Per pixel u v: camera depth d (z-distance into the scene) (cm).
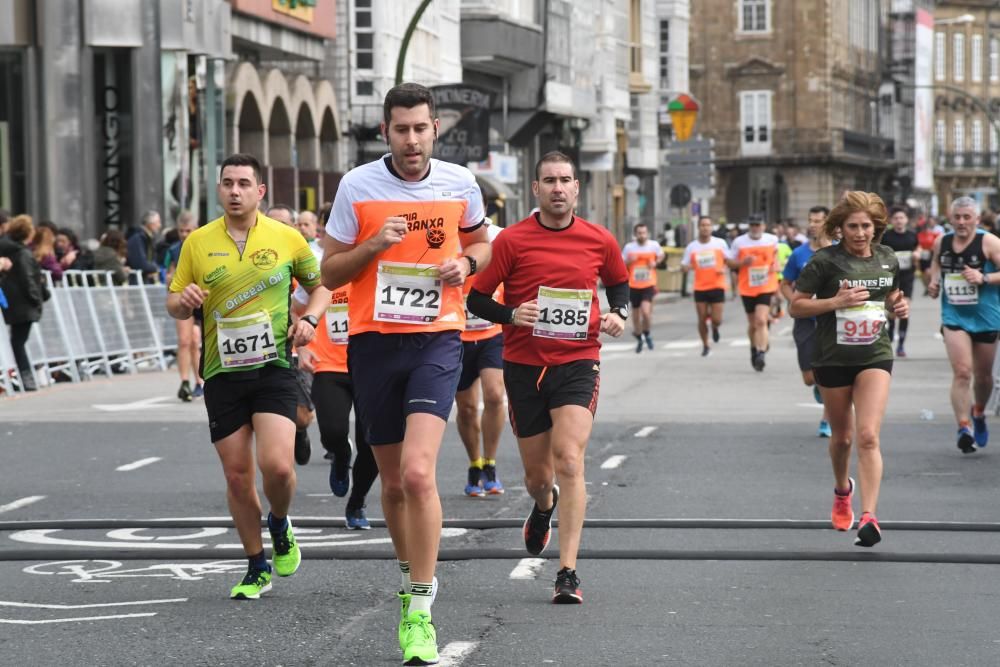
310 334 1911
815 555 2123
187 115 7381
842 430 2298
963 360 3166
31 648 1653
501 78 11400
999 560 2100
